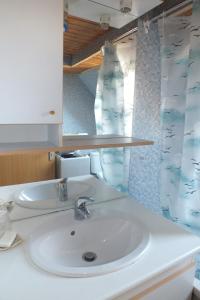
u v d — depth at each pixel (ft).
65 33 3.72
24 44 2.70
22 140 3.71
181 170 4.27
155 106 4.77
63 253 3.27
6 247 2.79
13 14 2.60
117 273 2.41
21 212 3.77
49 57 2.84
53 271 2.41
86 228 3.55
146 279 2.39
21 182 3.76
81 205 3.74
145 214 3.82
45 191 4.02
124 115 4.68
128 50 4.54
